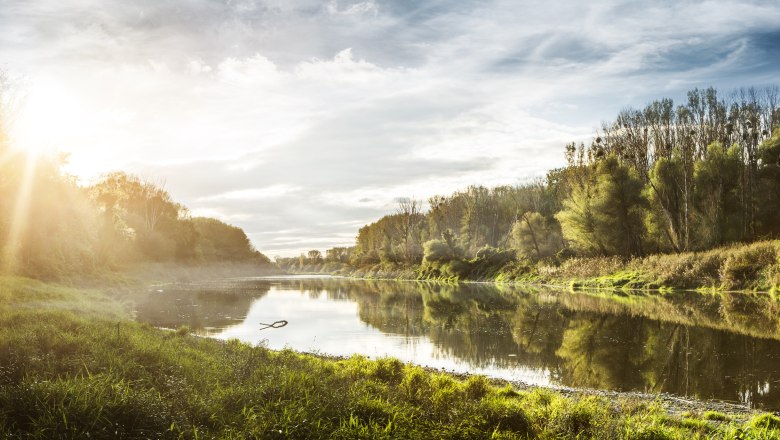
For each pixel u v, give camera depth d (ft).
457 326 86.22
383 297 156.35
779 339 65.72
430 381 36.17
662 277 141.38
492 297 145.48
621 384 46.19
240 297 155.22
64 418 20.83
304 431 22.89
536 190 291.79
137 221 268.41
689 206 161.99
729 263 126.72
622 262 168.25
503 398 34.55
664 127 193.77
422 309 116.67
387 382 36.11
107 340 38.50
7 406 22.18
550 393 36.73
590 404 30.27
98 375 26.81
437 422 25.93
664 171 165.68
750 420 31.24
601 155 185.78
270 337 74.08
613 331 76.89
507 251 250.78
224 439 21.72
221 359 40.19
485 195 332.80
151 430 22.11
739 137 181.98
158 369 33.22
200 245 391.45
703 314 90.63
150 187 295.89
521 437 25.39
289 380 29.78
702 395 41.50
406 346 67.15
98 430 21.20
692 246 155.33
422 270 309.42
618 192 170.60
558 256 209.05
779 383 44.73
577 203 184.96
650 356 58.18
